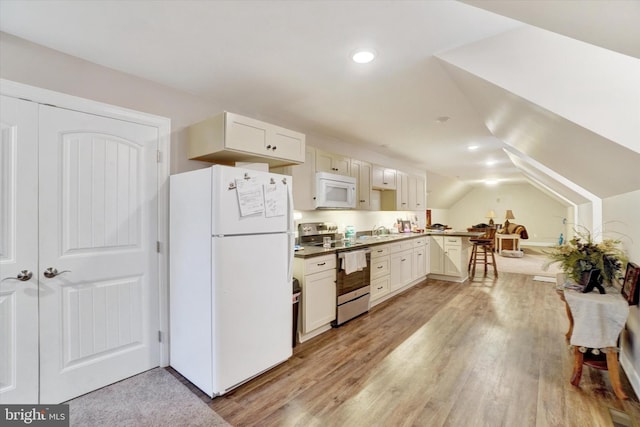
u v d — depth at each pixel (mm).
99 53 1951
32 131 1825
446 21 1617
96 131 2072
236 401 1947
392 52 1932
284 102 2783
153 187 2344
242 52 1943
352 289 3471
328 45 1858
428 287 4984
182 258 2230
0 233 1729
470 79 1989
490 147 4543
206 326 2018
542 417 1772
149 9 1522
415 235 5133
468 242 5801
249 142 2371
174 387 2105
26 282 1808
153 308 2344
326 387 2100
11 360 1760
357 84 2408
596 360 2219
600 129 1564
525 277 5668
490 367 2357
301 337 2857
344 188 3883
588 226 4676
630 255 2312
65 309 1954
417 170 6566
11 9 1514
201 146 2424
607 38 1118
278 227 2375
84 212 2021
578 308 2092
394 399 1960
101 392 2047
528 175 7031
